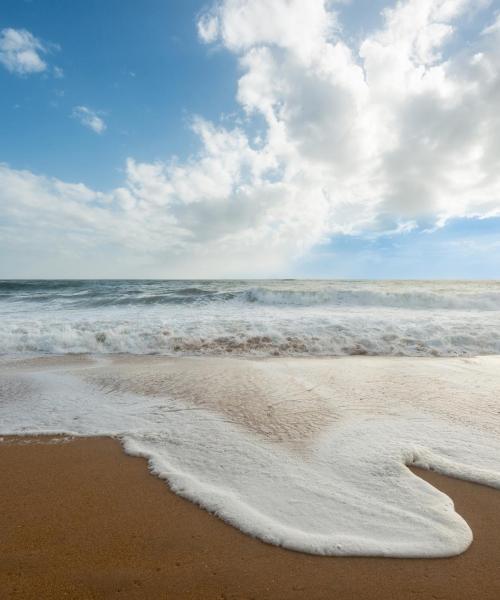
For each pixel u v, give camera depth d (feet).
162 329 24.90
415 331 24.34
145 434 9.71
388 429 9.77
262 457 8.34
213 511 6.44
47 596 4.76
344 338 23.04
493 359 19.04
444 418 10.53
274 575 5.08
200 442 9.16
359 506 6.49
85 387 13.93
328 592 4.81
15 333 23.81
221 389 13.47
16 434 9.84
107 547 5.62
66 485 7.39
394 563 5.25
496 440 9.07
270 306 41.47
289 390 13.28
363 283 109.19
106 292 59.88
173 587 4.90
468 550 5.46
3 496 7.02
